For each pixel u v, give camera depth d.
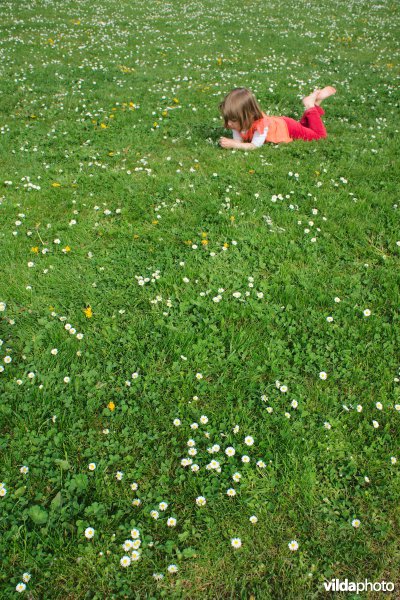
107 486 2.49
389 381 3.03
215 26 14.71
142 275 3.96
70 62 10.70
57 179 5.40
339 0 19.67
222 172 5.57
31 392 2.94
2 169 5.66
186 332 3.37
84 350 3.27
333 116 7.66
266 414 2.85
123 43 12.43
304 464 2.57
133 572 2.17
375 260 4.14
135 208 4.89
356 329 3.45
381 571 2.18
